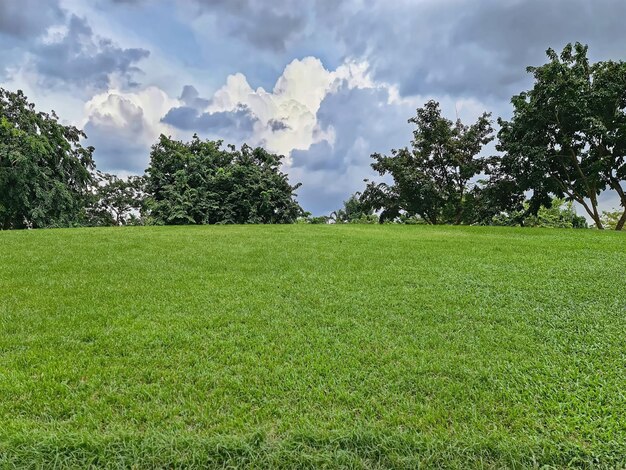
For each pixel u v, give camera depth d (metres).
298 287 5.54
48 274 6.13
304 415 2.60
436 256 7.90
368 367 3.24
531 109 17.19
